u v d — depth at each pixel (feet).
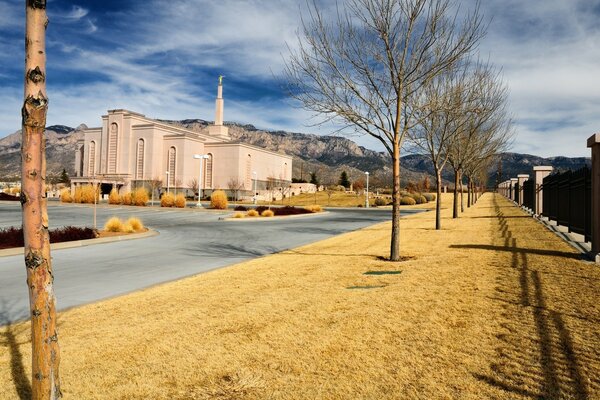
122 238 60.95
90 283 30.58
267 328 17.78
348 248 43.91
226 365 14.30
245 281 28.22
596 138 27.04
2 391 12.92
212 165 315.78
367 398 11.69
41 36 9.70
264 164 350.64
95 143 316.60
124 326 19.10
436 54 34.86
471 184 127.44
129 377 13.66
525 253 30.83
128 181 290.97
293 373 13.47
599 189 27.07
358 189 292.61
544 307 17.87
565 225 44.93
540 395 11.34
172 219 104.83
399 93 33.35
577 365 12.80
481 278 23.80
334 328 17.24
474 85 47.03
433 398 11.49
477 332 15.76
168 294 25.27
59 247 51.21
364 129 34.81
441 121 56.18
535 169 68.49
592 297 18.79
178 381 13.29
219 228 79.92
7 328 19.61
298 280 27.58
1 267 37.55
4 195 188.65
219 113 369.50
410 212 136.36
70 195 173.88
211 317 19.84
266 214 110.01
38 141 9.66
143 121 308.81
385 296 21.49
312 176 413.59
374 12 32.58
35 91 9.52
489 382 12.14
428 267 28.71
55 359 10.02
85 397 12.38
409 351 14.56
